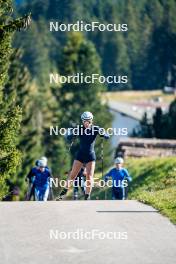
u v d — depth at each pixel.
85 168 43.59
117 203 33.75
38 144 182.50
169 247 24.95
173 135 137.88
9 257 23.59
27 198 47.28
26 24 55.62
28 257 23.58
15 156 55.44
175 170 53.44
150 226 28.28
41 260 23.20
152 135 142.12
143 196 35.97
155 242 25.69
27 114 178.25
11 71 176.25
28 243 25.48
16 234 26.84
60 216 30.11
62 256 23.72
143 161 82.06
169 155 99.81
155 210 31.69
